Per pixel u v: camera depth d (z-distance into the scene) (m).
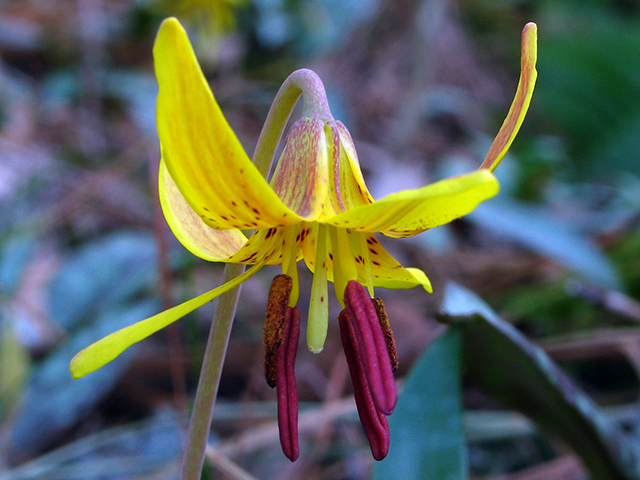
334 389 0.14
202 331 0.16
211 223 0.06
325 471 0.13
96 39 0.27
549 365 0.09
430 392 0.09
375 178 0.27
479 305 0.09
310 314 0.07
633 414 0.14
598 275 0.17
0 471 0.11
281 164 0.07
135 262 0.15
